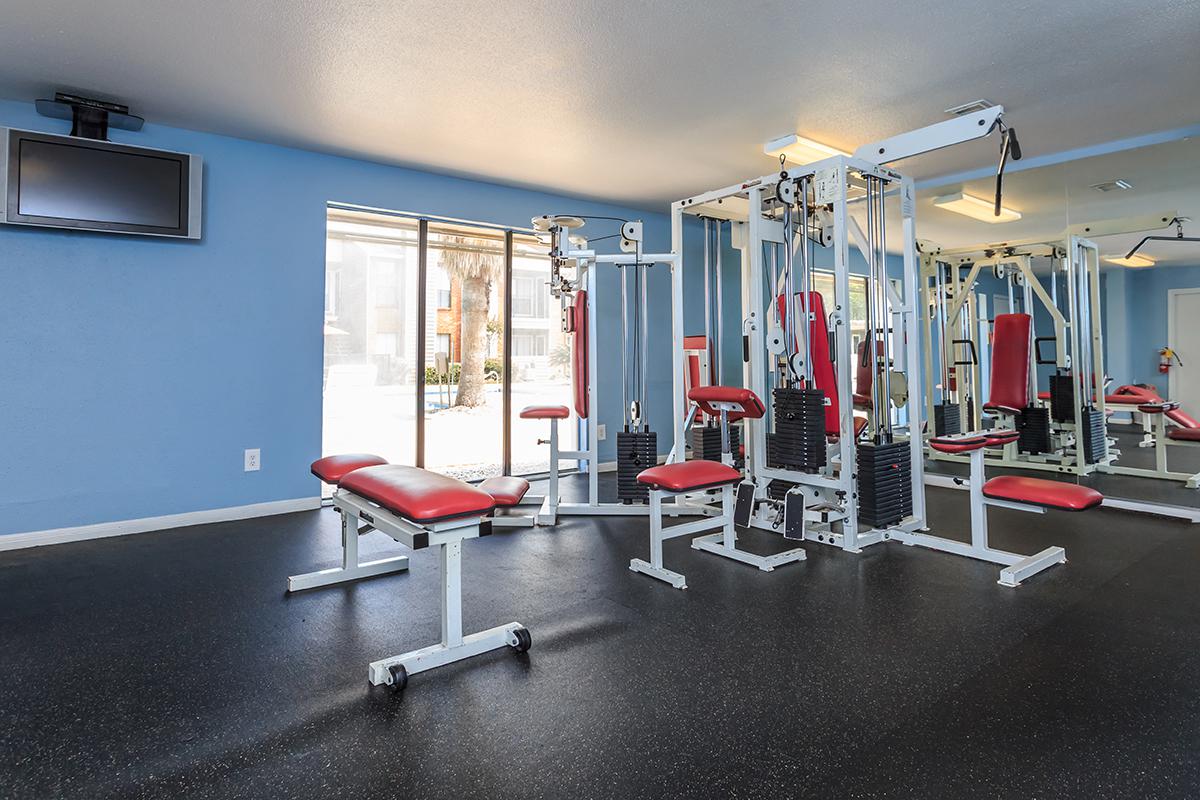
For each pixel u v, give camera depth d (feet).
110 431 9.56
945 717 4.52
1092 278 11.98
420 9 6.73
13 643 5.84
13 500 8.89
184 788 3.79
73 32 7.18
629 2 6.62
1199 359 10.68
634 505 11.39
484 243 13.98
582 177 12.82
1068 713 4.56
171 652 5.65
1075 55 7.88
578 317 11.00
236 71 8.14
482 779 3.87
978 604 6.73
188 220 9.75
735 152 11.30
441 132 10.28
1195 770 3.89
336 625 6.25
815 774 3.88
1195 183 10.50
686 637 5.96
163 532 9.80
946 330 14.96
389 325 12.78
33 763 4.03
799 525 9.07
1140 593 7.00
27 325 8.96
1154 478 11.28
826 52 7.75
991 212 13.47
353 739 4.31
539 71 8.19
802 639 5.89
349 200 11.60
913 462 9.71
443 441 13.53
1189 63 8.11
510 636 5.70
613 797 3.69
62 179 8.87
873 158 9.04
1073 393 12.44
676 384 10.82
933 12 6.88
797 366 9.21
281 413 11.02
